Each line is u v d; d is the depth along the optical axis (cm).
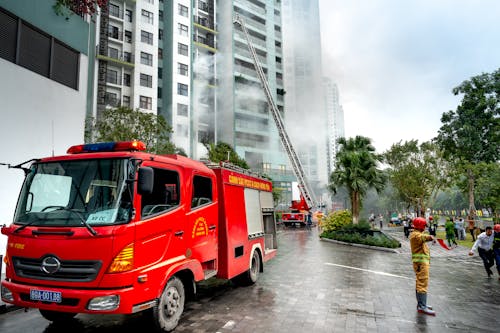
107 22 3797
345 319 565
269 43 6031
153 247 452
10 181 964
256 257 853
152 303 438
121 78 3862
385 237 1745
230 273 680
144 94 3981
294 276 938
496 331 523
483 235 1014
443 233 2747
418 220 639
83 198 430
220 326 518
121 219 410
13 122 981
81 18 1264
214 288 784
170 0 4597
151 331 495
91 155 450
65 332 497
